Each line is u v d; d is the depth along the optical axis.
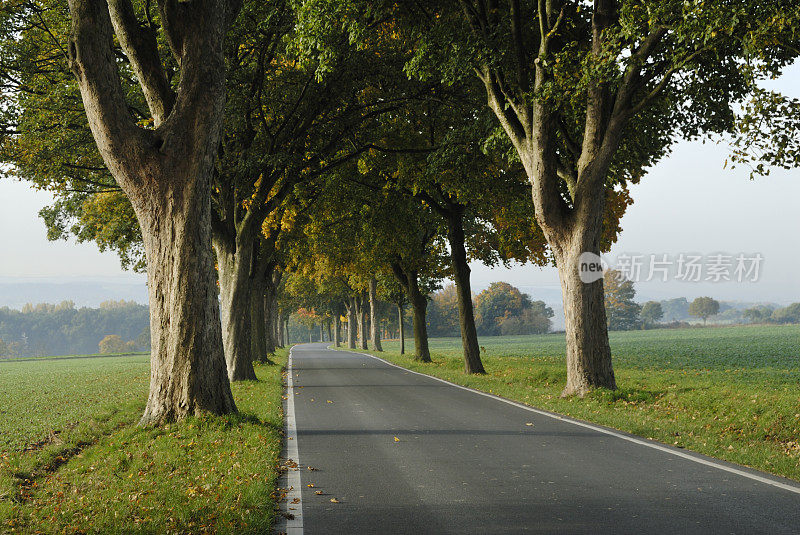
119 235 25.30
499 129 15.76
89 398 16.86
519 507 5.75
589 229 14.16
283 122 18.83
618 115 13.57
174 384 10.57
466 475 7.10
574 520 5.32
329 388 18.36
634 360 30.77
